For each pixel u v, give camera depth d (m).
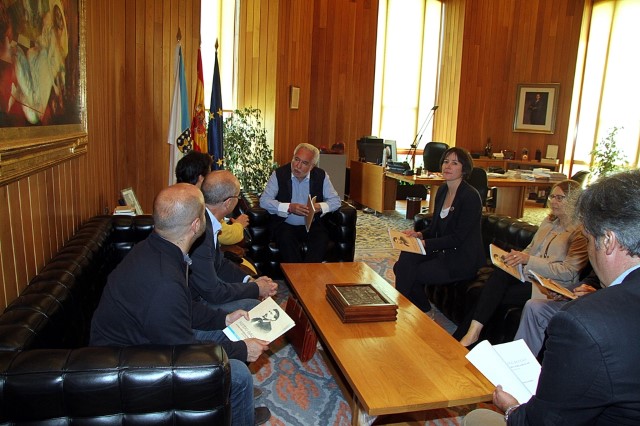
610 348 0.91
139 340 1.57
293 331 2.51
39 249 2.05
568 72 8.17
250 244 3.79
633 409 0.90
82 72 2.65
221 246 3.02
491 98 8.52
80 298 1.88
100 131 3.29
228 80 6.77
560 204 2.66
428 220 3.82
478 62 8.35
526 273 2.64
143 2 4.23
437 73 8.73
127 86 4.24
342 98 7.80
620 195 0.98
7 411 1.24
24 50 1.76
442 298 3.38
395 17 8.26
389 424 2.10
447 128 8.62
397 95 8.53
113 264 2.95
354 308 2.26
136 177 4.37
